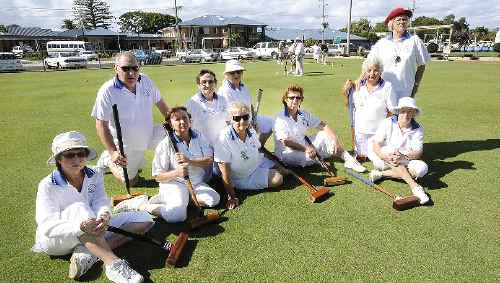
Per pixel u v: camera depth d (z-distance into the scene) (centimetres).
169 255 258
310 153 404
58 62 2459
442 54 3011
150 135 406
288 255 266
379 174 391
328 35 6288
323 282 237
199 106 414
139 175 441
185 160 322
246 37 5506
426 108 780
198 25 5334
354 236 287
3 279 246
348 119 689
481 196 351
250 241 286
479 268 246
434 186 377
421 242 277
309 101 897
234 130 345
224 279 243
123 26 7919
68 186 252
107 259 242
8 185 401
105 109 363
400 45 454
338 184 389
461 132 586
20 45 4978
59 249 256
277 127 418
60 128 667
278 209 337
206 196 336
